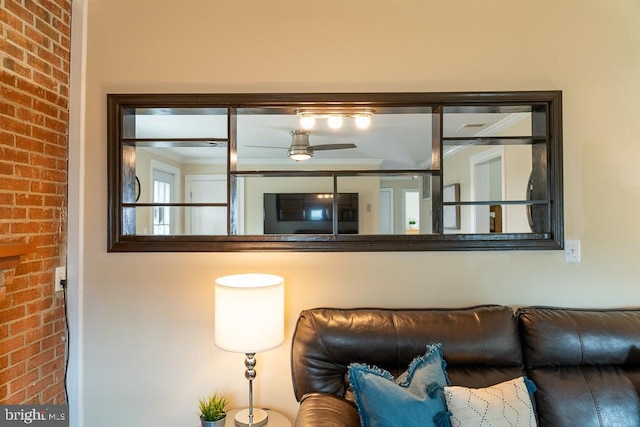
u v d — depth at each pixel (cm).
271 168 582
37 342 173
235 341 162
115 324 196
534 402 156
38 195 174
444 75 200
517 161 340
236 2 201
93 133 196
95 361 195
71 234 193
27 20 166
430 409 133
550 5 201
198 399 196
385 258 199
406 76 200
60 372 188
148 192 496
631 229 199
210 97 197
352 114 212
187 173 603
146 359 196
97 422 194
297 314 198
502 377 160
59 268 188
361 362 164
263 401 197
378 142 442
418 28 201
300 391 166
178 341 197
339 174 200
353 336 166
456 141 201
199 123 348
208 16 200
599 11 201
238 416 179
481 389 143
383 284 199
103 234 195
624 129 200
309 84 200
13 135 159
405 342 164
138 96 196
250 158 559
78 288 193
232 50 200
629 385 157
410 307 198
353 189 598
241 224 600
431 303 199
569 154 200
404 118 333
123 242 195
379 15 201
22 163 164
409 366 153
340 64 200
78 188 194
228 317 164
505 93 197
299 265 198
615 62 200
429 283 199
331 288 198
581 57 200
